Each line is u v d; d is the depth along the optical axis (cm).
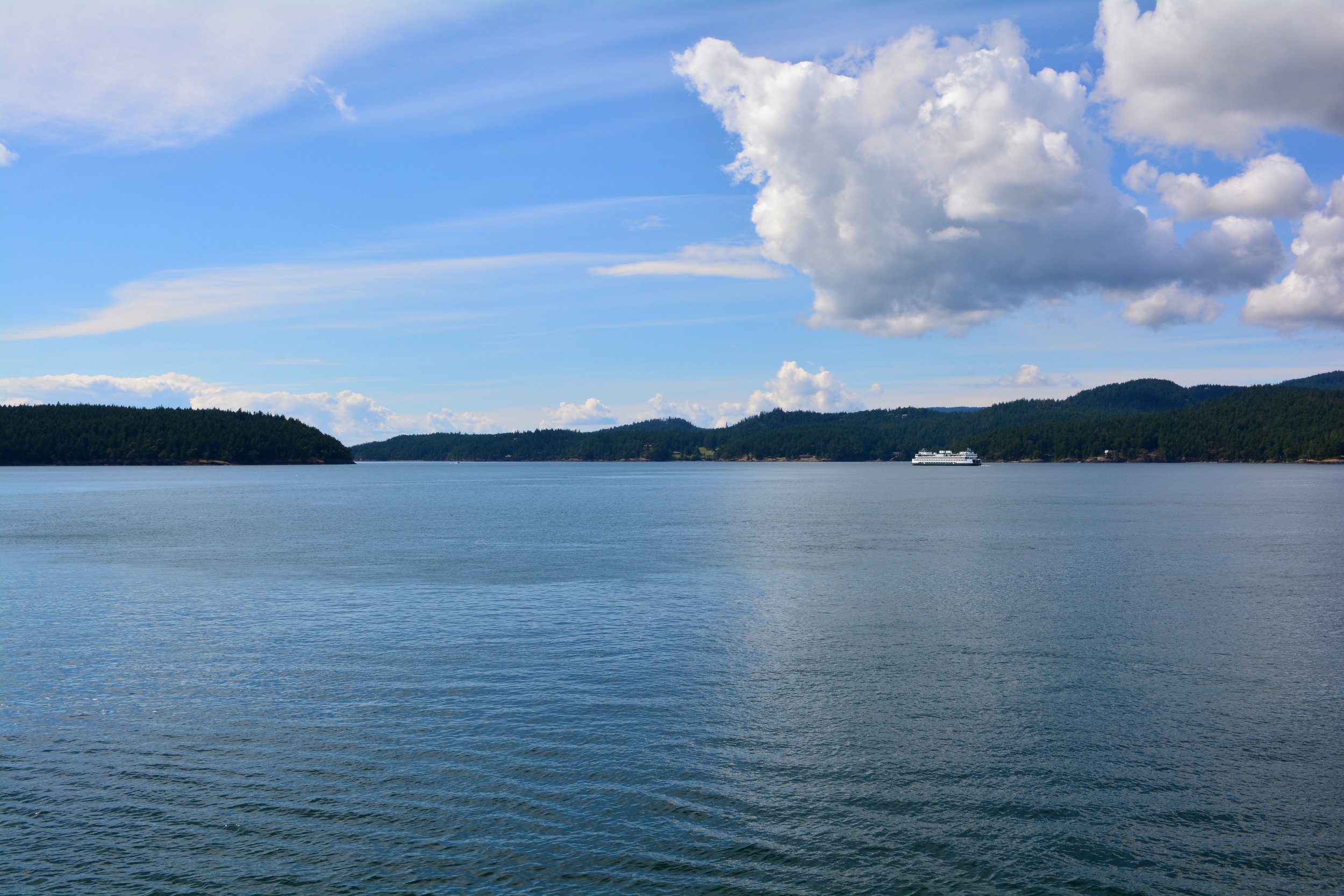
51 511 11969
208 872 1714
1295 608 4247
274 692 2817
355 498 15850
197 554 6719
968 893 1644
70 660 3256
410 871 1712
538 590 4844
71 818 1936
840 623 3906
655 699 2744
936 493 17012
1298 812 1959
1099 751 2300
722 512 11681
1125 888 1664
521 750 2305
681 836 1845
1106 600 4481
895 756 2267
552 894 1633
